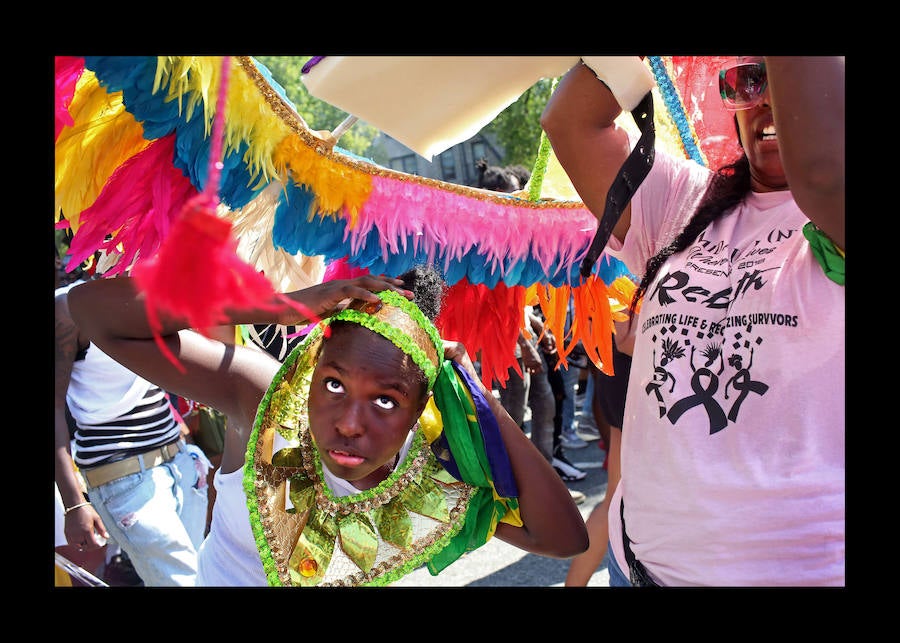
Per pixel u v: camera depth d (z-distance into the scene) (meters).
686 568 1.11
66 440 2.04
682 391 1.13
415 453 1.26
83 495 2.14
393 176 1.42
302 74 1.12
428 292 1.22
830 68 0.95
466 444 1.23
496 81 1.12
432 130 1.15
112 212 1.21
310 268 1.50
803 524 1.04
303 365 1.22
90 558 2.20
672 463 1.13
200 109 1.14
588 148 1.31
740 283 1.14
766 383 1.08
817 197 0.99
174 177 1.23
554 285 1.73
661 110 1.58
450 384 1.24
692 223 1.24
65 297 2.06
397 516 1.24
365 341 1.09
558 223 1.65
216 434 2.66
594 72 1.22
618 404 2.37
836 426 1.04
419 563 1.23
